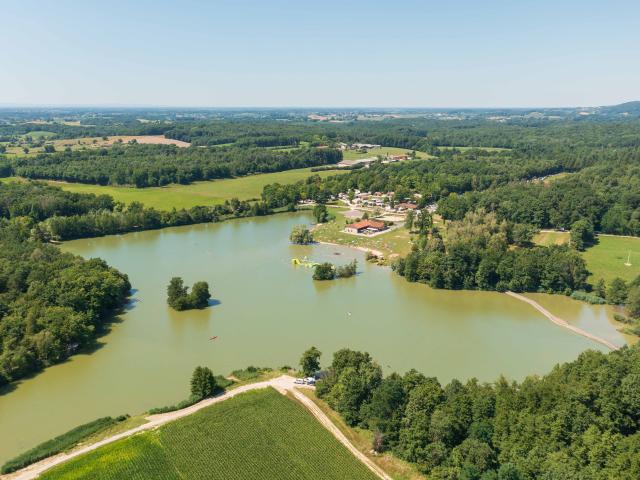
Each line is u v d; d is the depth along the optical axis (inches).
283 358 5329.7
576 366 4131.4
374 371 4303.6
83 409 4387.3
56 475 3481.8
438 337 5866.1
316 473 3582.7
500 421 3590.1
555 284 7327.8
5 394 4603.8
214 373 5014.8
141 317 6294.3
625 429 3506.4
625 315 6501.0
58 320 5393.7
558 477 3065.9
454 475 3395.7
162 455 3710.6
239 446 3836.1
